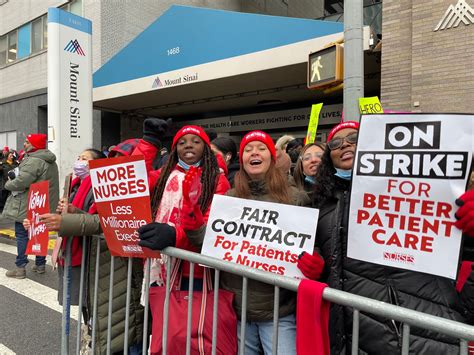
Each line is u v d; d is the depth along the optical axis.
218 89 9.64
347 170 1.72
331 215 1.70
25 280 5.02
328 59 4.08
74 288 2.47
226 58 8.39
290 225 1.69
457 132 1.30
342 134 1.74
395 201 1.39
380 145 1.43
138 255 1.97
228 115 12.29
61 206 2.61
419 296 1.41
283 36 7.51
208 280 1.88
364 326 1.47
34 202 2.55
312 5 19.48
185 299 1.86
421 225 1.34
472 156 1.27
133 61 10.12
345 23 3.83
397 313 1.19
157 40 9.59
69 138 7.31
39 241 2.48
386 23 5.80
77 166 2.69
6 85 14.78
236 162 3.78
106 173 2.02
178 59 9.21
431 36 5.27
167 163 2.17
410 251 1.36
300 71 7.99
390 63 5.76
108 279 2.26
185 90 9.75
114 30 11.52
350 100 3.81
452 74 5.10
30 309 4.04
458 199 1.27
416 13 5.39
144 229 1.81
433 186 1.33
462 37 5.02
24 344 3.27
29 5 13.71
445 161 1.31
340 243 1.62
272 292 1.75
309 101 10.59
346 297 1.32
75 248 2.40
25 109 13.91
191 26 8.98
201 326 1.75
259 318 1.75
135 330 2.25
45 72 13.20
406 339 1.19
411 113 1.37
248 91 9.84
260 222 1.74
